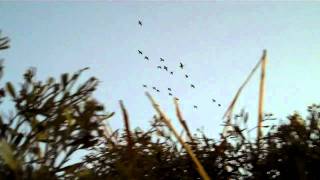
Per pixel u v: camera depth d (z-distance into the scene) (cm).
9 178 169
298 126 249
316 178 231
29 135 193
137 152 237
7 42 232
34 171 175
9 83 206
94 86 221
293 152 235
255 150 256
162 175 252
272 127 258
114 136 238
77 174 187
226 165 258
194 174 255
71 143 199
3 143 169
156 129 256
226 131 270
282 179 235
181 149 265
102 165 216
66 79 218
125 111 233
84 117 205
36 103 207
